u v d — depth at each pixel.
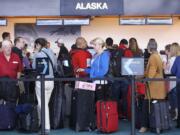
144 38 14.34
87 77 7.24
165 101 7.53
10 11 11.62
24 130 7.62
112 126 7.47
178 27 14.34
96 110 7.62
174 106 8.63
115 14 11.53
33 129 7.54
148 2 11.70
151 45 7.54
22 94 7.95
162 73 7.55
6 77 7.57
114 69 8.38
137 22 12.46
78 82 7.57
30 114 7.54
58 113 7.80
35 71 7.55
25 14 11.65
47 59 7.45
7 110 7.67
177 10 11.77
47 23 12.15
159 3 11.72
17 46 8.40
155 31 14.38
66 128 7.93
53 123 7.79
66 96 8.67
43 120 6.70
